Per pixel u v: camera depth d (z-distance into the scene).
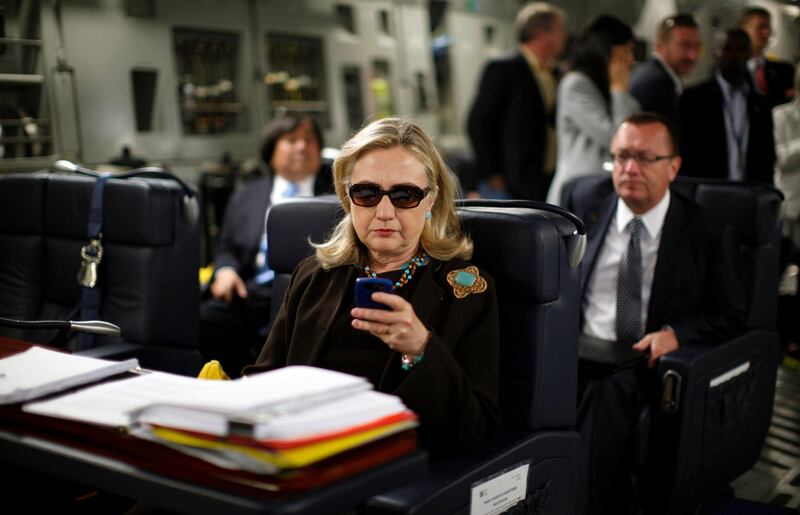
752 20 4.84
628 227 2.76
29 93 4.67
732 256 2.66
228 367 3.54
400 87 6.55
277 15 5.76
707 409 2.47
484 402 1.67
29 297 2.96
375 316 1.50
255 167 5.58
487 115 4.87
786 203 4.57
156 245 2.73
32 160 4.62
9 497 1.93
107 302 2.78
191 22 5.30
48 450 1.31
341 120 6.24
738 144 4.33
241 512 1.11
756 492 2.96
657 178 2.63
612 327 2.78
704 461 2.51
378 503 1.46
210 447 1.18
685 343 2.52
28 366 1.55
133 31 5.01
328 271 1.87
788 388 4.01
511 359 1.89
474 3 6.89
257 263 3.73
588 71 4.15
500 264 1.88
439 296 1.75
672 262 2.65
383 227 1.71
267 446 1.12
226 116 5.65
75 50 4.75
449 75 6.83
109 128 4.95
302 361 1.80
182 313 2.82
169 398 1.31
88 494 2.01
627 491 2.44
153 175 3.46
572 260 1.91
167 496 1.19
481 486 1.63
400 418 1.27
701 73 6.27
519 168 4.85
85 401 1.36
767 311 2.89
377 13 6.35
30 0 4.53
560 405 1.93
